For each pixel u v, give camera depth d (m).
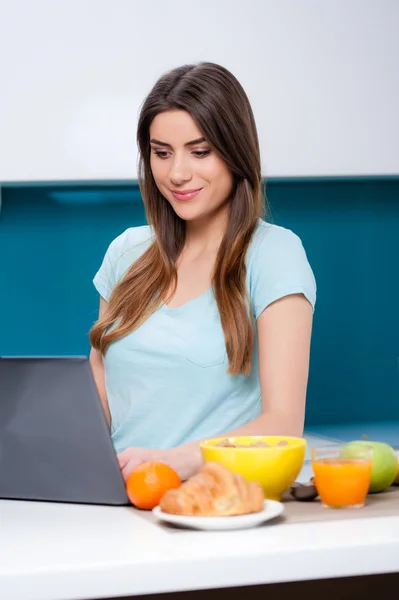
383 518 1.23
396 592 1.46
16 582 1.00
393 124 3.33
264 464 1.34
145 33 3.18
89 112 3.19
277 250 1.92
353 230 3.86
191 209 1.92
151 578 1.03
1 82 3.14
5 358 1.43
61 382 1.40
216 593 1.35
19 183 3.28
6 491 1.48
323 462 1.31
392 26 3.30
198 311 1.97
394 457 1.44
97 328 2.06
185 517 1.17
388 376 3.90
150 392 1.97
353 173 3.32
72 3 3.15
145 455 1.53
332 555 1.07
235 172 1.94
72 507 1.40
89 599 1.02
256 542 1.10
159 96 1.90
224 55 3.21
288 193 3.80
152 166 1.96
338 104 3.29
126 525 1.24
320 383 3.85
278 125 3.26
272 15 3.22
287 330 1.85
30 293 3.73
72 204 3.73
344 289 3.86
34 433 1.43
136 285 2.04
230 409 1.94
